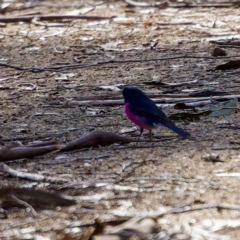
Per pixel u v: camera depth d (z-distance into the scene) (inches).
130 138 409.4
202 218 308.7
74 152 394.9
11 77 609.6
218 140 408.5
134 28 834.8
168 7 965.8
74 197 333.4
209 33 788.0
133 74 608.1
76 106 502.9
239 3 961.5
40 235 301.6
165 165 368.2
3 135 432.5
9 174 360.8
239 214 310.5
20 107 504.7
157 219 309.4
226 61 644.7
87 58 687.1
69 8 979.9
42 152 390.0
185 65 636.7
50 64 660.7
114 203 326.3
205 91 513.0
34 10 977.5
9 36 819.4
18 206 327.3
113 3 1001.5
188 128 437.4
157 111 395.5
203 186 339.3
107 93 538.9
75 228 306.7
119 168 365.7
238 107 472.1
